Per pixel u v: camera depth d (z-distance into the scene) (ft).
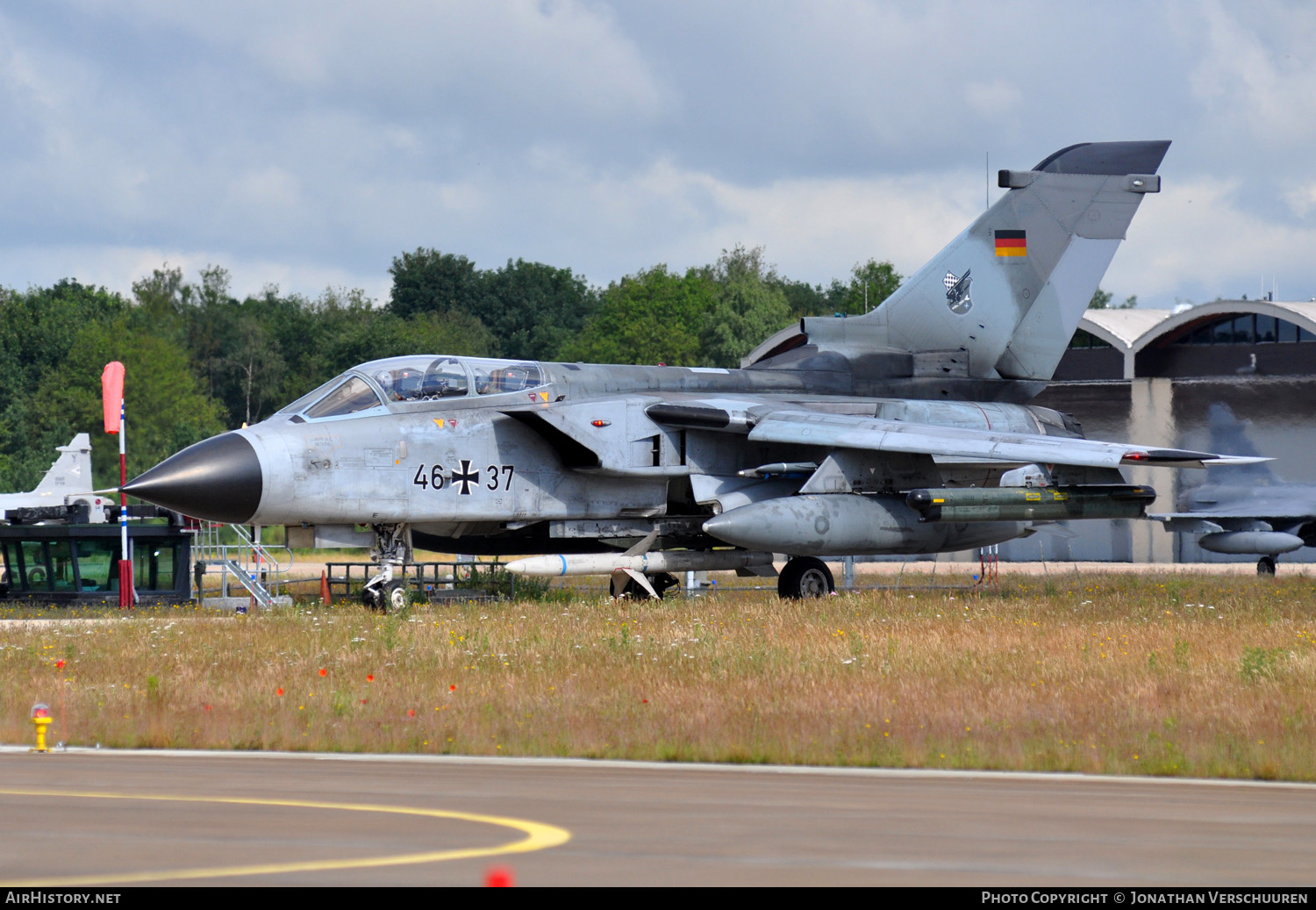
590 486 282.77
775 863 70.64
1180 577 389.60
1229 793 97.25
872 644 185.68
